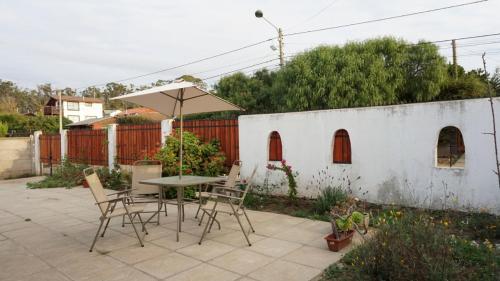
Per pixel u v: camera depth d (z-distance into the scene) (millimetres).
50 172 15562
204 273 4094
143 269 4242
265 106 28516
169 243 5223
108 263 4457
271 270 4152
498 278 3494
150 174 6980
